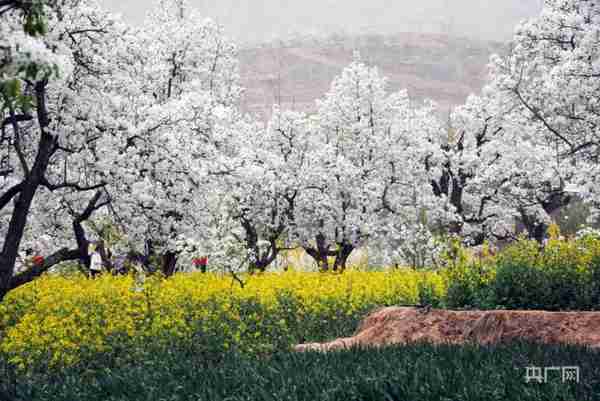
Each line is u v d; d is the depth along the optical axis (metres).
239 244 26.20
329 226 39.69
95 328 18.38
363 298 24.73
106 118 22.73
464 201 47.78
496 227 46.66
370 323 18.44
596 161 28.67
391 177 43.66
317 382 10.95
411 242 33.19
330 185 39.56
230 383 12.05
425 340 14.15
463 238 44.41
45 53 8.37
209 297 22.27
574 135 29.94
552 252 20.53
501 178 44.00
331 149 40.19
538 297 18.02
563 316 15.59
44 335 17.67
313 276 28.73
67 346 17.05
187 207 27.11
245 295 23.36
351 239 39.66
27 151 23.12
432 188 47.06
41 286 27.41
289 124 42.03
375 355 12.69
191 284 24.83
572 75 26.23
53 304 21.78
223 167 28.52
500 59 32.66
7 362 16.81
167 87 36.56
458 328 16.69
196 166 26.55
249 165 29.92
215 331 18.19
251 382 11.80
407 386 10.11
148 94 32.94
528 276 18.52
